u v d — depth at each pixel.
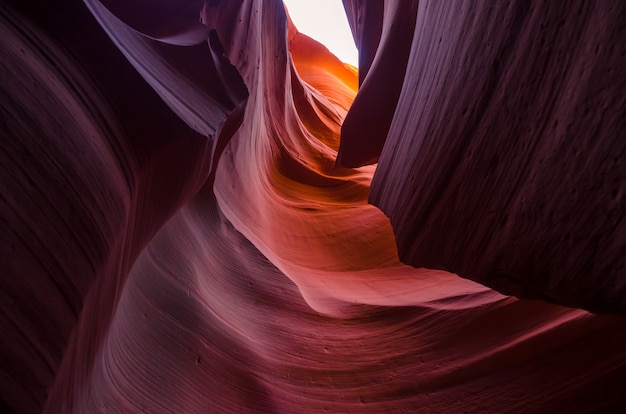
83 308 1.47
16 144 1.30
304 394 4.32
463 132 2.72
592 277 1.52
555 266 1.73
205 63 3.90
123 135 2.07
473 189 2.54
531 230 1.91
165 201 2.93
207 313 4.57
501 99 2.25
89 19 2.07
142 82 2.31
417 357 4.71
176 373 3.55
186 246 5.24
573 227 1.61
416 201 3.61
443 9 3.74
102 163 1.75
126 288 3.49
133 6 4.70
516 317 4.53
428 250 3.31
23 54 1.52
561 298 1.72
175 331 3.96
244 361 4.36
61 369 1.32
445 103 3.16
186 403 3.40
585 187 1.55
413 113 4.38
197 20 5.04
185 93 3.16
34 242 1.26
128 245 2.30
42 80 1.55
